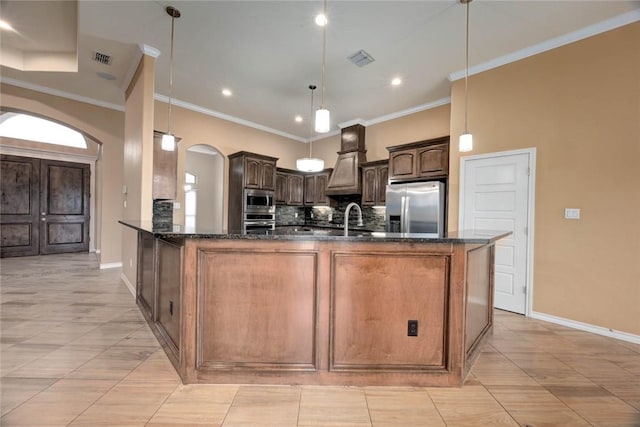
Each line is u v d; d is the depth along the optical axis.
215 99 5.00
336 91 4.57
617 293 2.77
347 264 1.98
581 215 2.96
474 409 1.75
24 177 6.46
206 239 1.94
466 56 3.50
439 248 1.98
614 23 2.78
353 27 3.01
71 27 3.08
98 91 4.72
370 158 5.90
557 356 2.41
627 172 2.73
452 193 3.91
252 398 1.81
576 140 3.00
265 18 2.90
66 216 7.05
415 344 2.00
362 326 1.99
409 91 4.54
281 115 5.80
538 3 2.62
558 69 3.11
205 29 3.09
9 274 4.84
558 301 3.10
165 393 1.83
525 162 3.31
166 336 2.38
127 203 4.23
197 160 7.62
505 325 3.05
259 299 1.98
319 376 1.98
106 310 3.23
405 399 1.84
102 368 2.09
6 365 2.11
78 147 7.11
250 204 5.70
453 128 3.93
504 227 3.46
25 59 3.72
